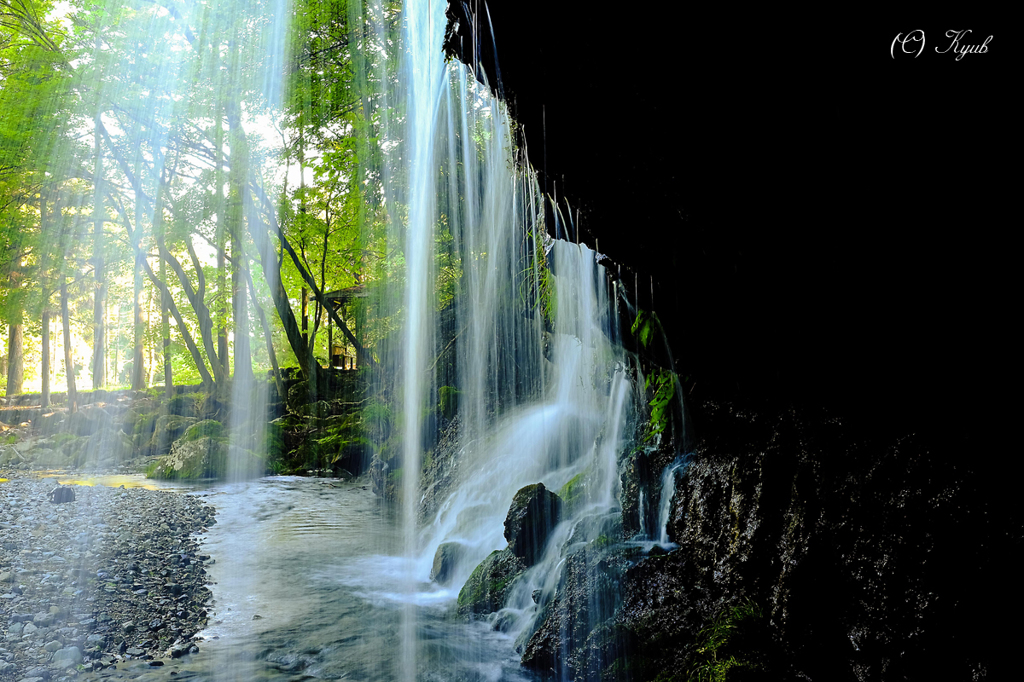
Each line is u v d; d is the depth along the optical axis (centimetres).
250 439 1800
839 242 266
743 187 282
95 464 1773
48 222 1869
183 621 525
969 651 234
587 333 660
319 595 614
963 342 250
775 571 344
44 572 588
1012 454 238
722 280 350
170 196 1698
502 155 1041
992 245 221
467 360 1259
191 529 891
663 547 471
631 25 257
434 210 1288
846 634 289
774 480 363
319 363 2336
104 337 3125
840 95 222
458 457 1060
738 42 232
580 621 440
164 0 1459
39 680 395
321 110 1359
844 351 303
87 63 1484
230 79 1469
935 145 212
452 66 1039
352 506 1180
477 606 558
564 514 619
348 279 2273
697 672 326
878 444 300
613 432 679
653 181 323
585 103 312
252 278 2359
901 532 272
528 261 805
